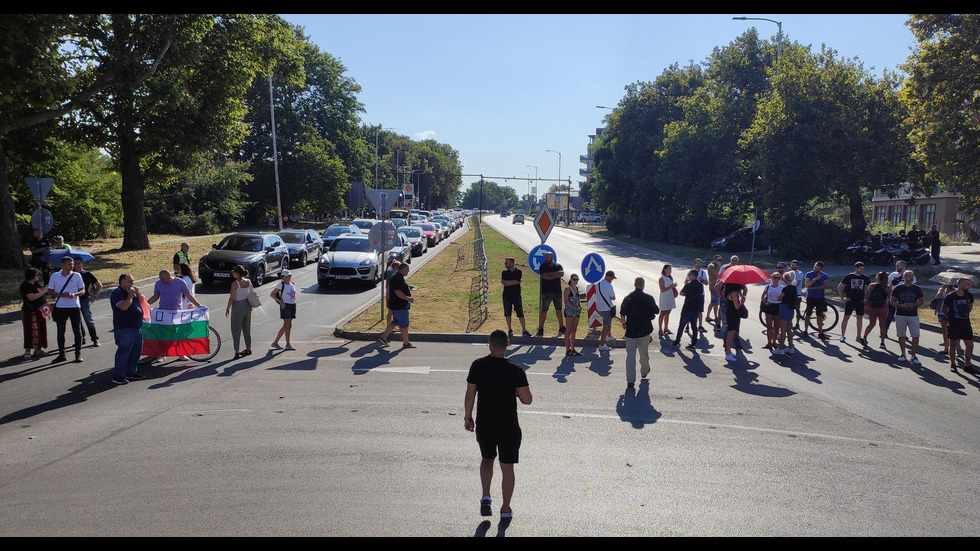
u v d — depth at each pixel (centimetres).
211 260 2148
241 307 1190
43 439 726
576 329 1366
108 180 3847
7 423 784
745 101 4256
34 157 2650
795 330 1577
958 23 2450
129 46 2416
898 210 5703
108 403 879
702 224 4625
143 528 516
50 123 2462
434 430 777
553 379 1060
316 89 7062
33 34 1717
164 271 1117
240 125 3175
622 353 1284
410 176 12738
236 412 840
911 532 537
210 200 5003
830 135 3200
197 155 3131
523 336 1371
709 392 991
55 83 1808
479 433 557
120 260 2706
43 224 1855
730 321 1227
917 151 2714
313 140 6372
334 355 1216
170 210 4653
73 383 987
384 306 1825
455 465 667
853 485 636
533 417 845
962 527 548
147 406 866
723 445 746
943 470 680
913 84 2594
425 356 1210
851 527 545
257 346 1298
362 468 653
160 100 2462
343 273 2223
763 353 1308
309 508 559
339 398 914
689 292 1348
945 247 4009
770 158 3397
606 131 6481
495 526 536
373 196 1934
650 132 5997
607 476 648
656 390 998
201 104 2900
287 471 640
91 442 717
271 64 3145
